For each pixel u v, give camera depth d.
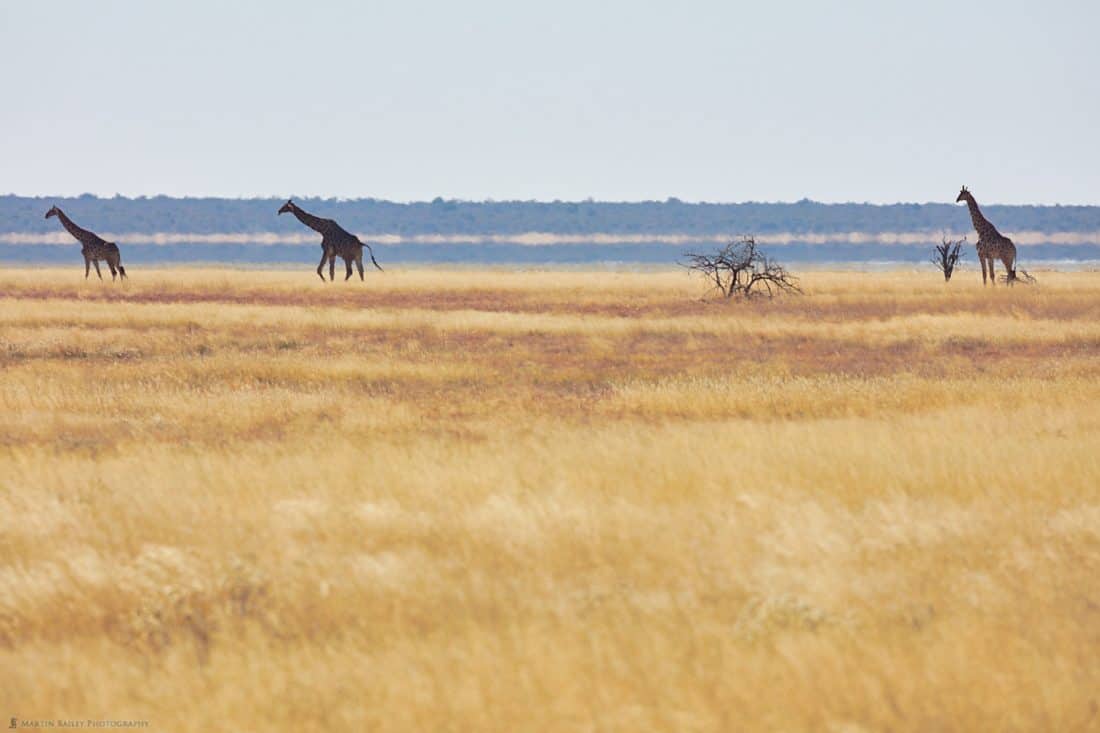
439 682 24.34
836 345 113.56
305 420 67.50
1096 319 137.75
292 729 22.89
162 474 47.75
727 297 171.88
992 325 125.50
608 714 22.66
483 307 161.62
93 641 29.16
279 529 39.06
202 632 29.70
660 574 33.81
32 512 41.16
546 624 28.30
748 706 23.12
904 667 25.00
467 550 36.16
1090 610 29.94
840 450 50.69
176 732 22.97
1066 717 22.91
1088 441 53.78
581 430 61.28
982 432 57.09
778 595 30.06
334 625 29.83
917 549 36.31
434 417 70.19
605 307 161.38
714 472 46.88
